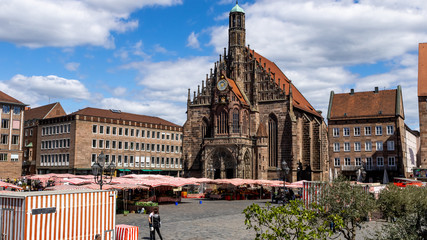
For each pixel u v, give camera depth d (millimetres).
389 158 118000
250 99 115188
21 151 122188
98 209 29625
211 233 39562
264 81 114125
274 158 110625
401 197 39281
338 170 123375
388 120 119312
